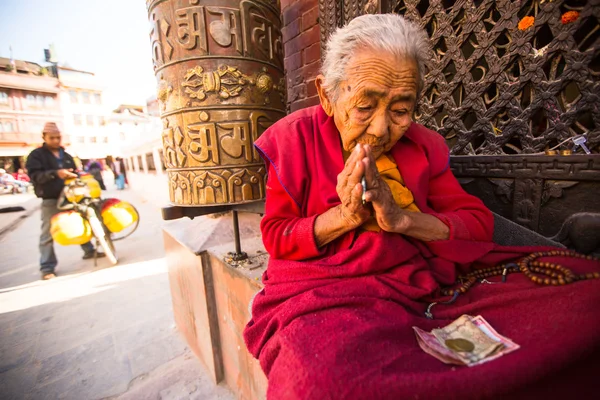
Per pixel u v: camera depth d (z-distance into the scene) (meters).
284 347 0.46
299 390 0.39
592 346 0.39
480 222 0.70
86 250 3.82
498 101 0.94
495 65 0.93
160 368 1.68
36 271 3.54
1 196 13.07
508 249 0.71
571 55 0.77
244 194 1.15
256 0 1.09
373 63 0.53
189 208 1.24
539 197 0.85
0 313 2.46
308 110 0.77
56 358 1.81
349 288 0.57
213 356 1.50
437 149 0.75
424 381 0.35
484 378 0.35
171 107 1.10
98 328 2.13
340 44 0.58
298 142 0.68
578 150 0.80
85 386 1.57
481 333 0.47
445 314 0.55
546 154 0.82
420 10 1.15
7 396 1.53
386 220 0.57
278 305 0.61
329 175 0.67
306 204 0.70
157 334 2.00
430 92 1.14
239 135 1.11
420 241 0.69
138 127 16.12
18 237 5.71
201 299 1.49
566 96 0.83
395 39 0.53
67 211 3.33
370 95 0.54
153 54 1.14
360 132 0.59
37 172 3.12
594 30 0.75
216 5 1.02
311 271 0.62
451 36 1.03
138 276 3.12
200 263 1.40
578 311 0.44
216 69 1.05
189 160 1.12
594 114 0.76
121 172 13.60
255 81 1.11
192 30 1.02
